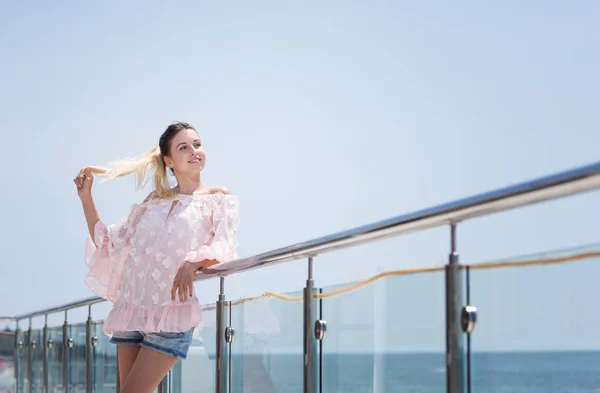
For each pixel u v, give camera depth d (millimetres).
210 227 4105
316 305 3209
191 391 4781
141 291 4059
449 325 2305
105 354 5863
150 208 4152
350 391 2906
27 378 9211
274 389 3611
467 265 2283
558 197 1868
